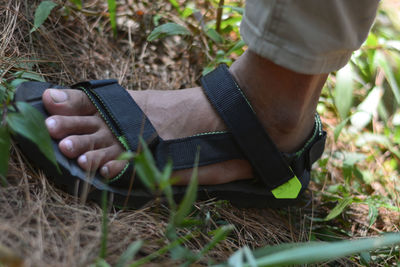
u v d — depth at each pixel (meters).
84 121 0.92
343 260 0.97
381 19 1.68
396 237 0.67
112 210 0.89
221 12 1.47
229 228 0.69
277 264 0.63
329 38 0.83
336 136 1.23
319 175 1.27
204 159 0.95
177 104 1.00
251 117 0.93
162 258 0.77
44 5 1.17
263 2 0.83
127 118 0.93
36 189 0.85
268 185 0.99
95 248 0.73
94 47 1.35
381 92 1.57
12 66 1.04
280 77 0.89
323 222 1.13
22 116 0.70
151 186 0.63
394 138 1.41
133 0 1.55
